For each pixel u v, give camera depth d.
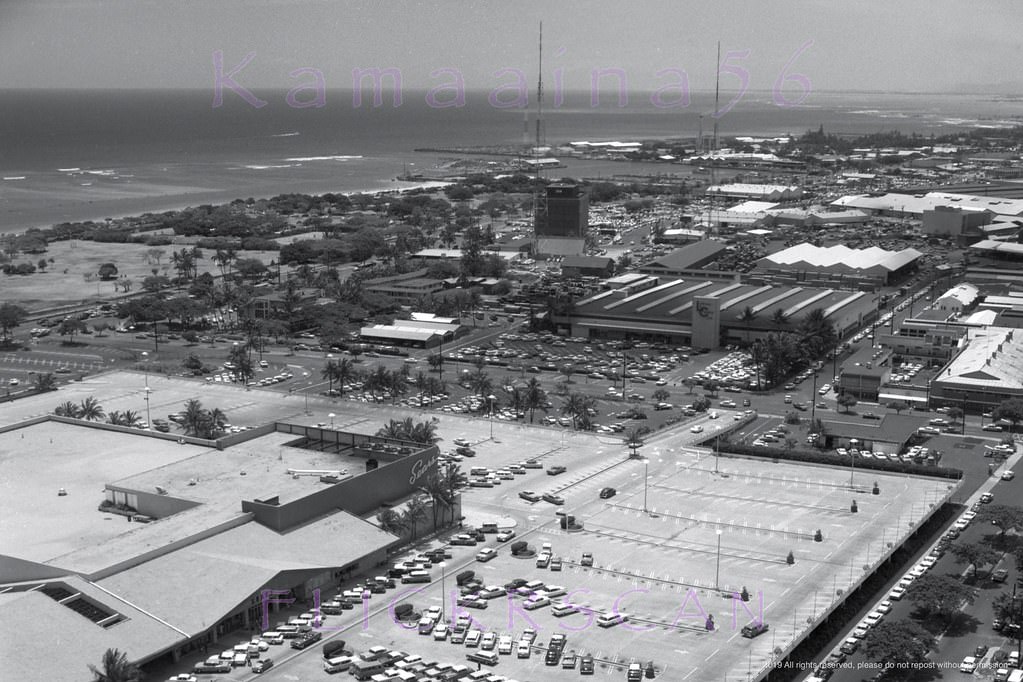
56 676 168.25
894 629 187.75
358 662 185.50
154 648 179.88
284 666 185.75
